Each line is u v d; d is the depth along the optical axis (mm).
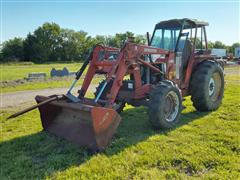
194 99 6574
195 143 4523
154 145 4492
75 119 4883
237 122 5637
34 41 73438
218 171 3566
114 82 4828
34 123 6082
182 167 3725
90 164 3863
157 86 5305
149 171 3619
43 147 4586
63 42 77438
